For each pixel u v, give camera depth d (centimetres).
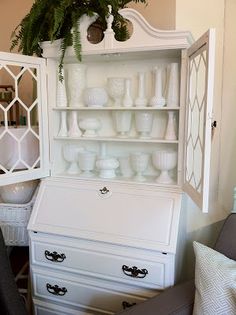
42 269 159
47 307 161
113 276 143
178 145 148
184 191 144
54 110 170
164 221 140
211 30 106
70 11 144
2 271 114
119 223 144
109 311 147
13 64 147
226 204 179
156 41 138
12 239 169
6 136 150
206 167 112
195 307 109
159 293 131
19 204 168
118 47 143
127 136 167
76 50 144
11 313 113
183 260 165
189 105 139
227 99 172
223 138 175
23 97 201
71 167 176
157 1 163
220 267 110
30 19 146
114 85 160
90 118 172
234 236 127
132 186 154
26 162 159
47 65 162
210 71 108
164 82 159
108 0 140
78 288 152
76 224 150
